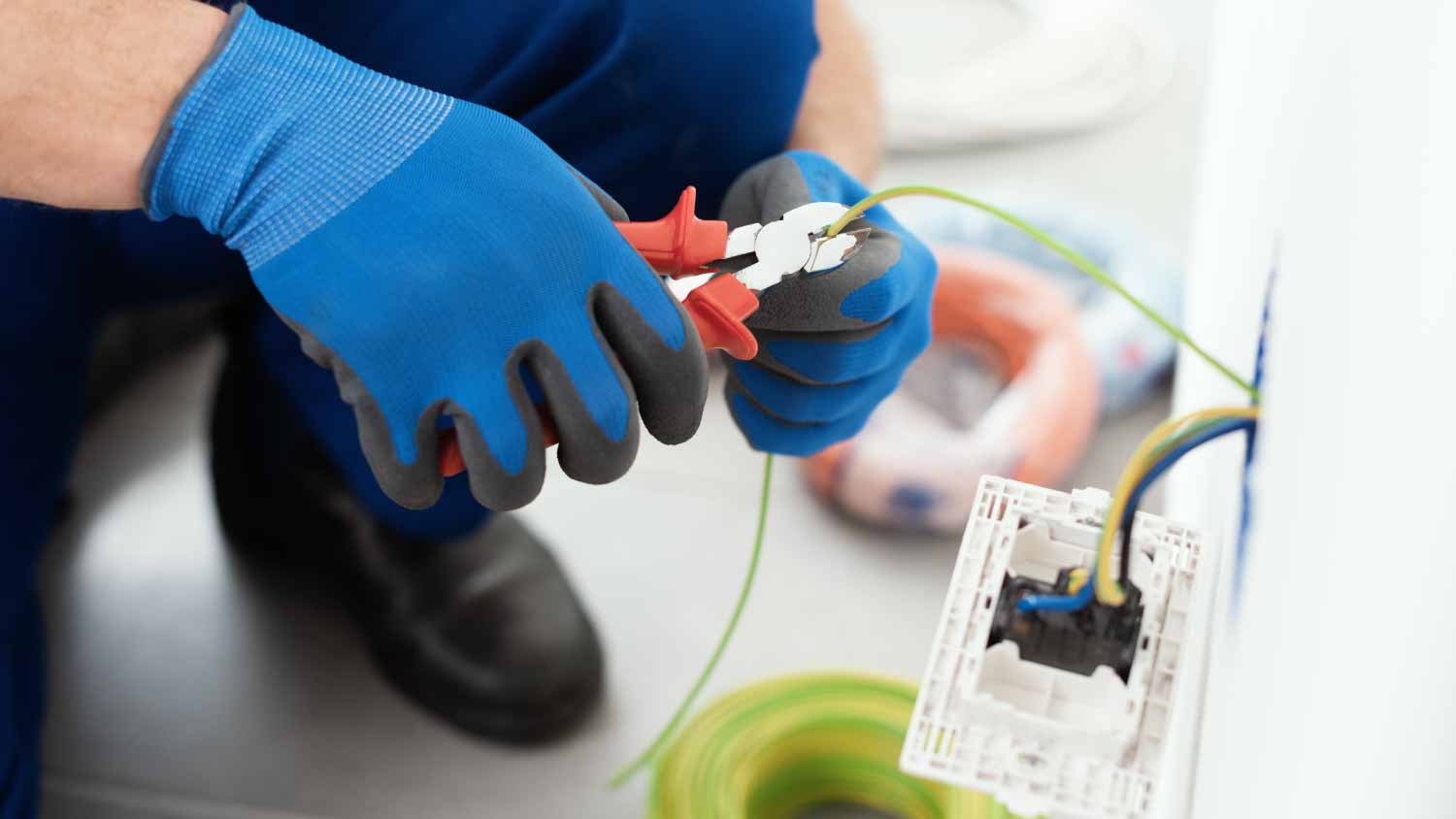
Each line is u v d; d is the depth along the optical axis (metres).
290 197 0.81
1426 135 0.67
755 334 0.89
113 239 1.10
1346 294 0.72
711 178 1.02
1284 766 0.72
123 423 1.39
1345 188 0.75
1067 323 1.36
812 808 1.12
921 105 1.74
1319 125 0.82
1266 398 0.82
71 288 1.10
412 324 0.79
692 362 0.81
